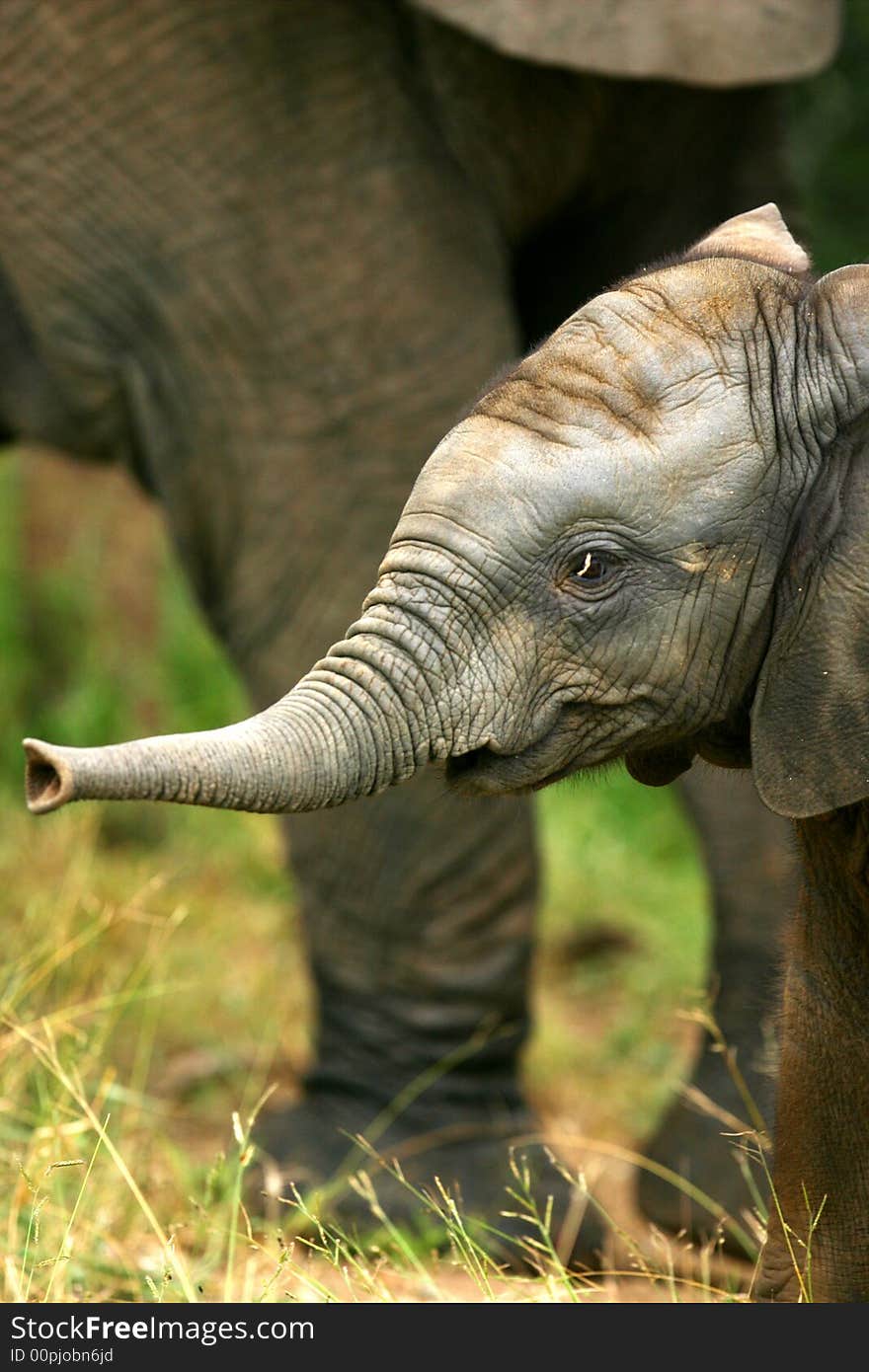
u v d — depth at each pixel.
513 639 5.91
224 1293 7.41
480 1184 9.95
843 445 5.95
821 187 16.47
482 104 9.69
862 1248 6.50
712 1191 9.66
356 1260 7.97
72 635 17.67
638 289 6.08
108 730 16.97
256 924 14.96
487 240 9.81
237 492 9.97
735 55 9.19
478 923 10.16
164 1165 9.70
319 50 9.50
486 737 5.92
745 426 5.91
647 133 10.13
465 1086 10.30
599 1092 12.94
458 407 9.63
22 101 9.91
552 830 16.31
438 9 9.09
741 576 5.95
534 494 5.86
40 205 10.00
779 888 9.98
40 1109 8.51
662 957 14.64
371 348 9.61
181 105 9.64
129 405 10.27
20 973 9.29
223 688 18.02
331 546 9.83
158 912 14.20
